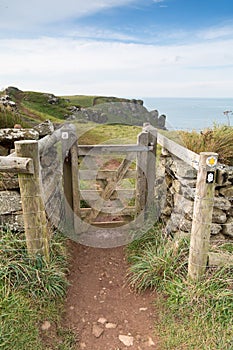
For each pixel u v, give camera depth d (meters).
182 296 2.28
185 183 2.96
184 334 2.04
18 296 2.13
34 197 2.27
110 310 2.49
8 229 2.70
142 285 2.65
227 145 3.19
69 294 2.67
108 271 3.15
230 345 1.86
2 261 2.31
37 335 1.97
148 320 2.32
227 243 2.72
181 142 3.33
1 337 1.79
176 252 2.69
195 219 2.22
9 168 2.12
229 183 2.83
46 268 2.45
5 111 3.61
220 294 2.14
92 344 2.11
